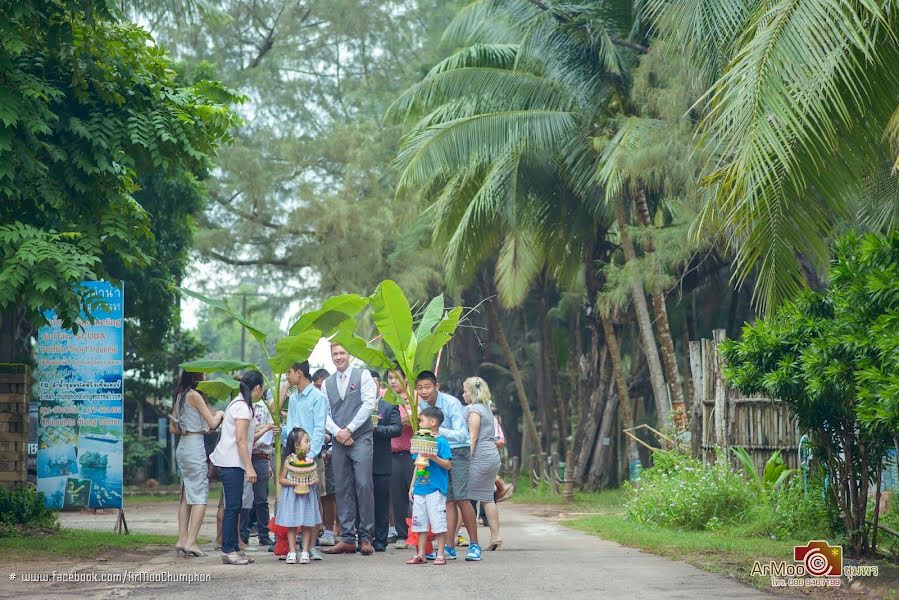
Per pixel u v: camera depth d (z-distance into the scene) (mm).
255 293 31172
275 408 9812
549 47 16734
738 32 9812
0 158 9641
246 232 28719
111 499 12148
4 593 7047
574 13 16422
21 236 9641
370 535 9594
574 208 19219
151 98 11180
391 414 10227
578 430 24328
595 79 17062
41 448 12180
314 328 10000
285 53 33031
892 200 10141
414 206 25812
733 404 13609
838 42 7254
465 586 7348
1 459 12000
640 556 9352
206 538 11695
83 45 10867
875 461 9094
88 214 10938
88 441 12195
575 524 13781
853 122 7852
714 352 13906
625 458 28016
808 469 11008
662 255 15758
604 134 17062
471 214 18891
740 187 7973
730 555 9211
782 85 7133
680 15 10008
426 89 17984
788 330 8867
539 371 30250
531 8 17078
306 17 34250
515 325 32719
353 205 26688
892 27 7707
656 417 28797
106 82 10938
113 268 20469
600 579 7719
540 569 8344
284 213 28891
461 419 9180
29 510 11438
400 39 33938
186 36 30750
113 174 10656
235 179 28625
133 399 27984
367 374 9805
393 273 26875
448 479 9070
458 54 18188
